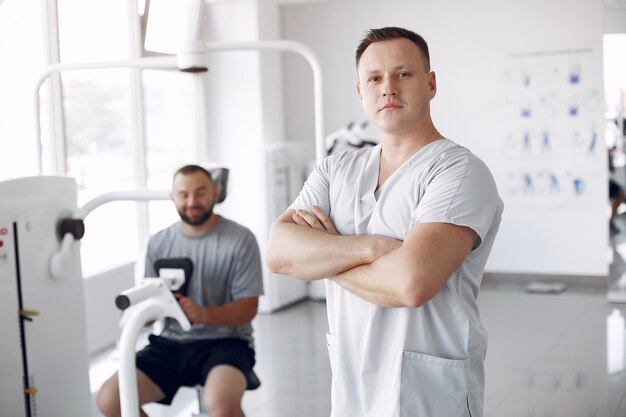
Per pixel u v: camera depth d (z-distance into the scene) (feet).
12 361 8.83
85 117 19.33
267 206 21.43
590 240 23.00
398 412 5.57
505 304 20.98
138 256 20.07
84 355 10.06
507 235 23.99
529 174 23.56
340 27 24.98
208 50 9.05
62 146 16.66
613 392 13.92
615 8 21.62
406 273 5.31
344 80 25.09
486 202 5.57
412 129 5.86
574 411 13.08
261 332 19.29
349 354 5.94
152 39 10.78
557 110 23.06
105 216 20.02
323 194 6.33
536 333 17.98
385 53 5.72
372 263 5.58
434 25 24.09
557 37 22.86
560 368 15.35
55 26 16.03
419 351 5.63
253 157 23.18
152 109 21.65
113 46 19.77
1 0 15.80
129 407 6.64
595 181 22.75
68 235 9.58
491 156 23.93
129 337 6.81
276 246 6.14
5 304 8.72
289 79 25.70
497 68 23.57
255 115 23.17
